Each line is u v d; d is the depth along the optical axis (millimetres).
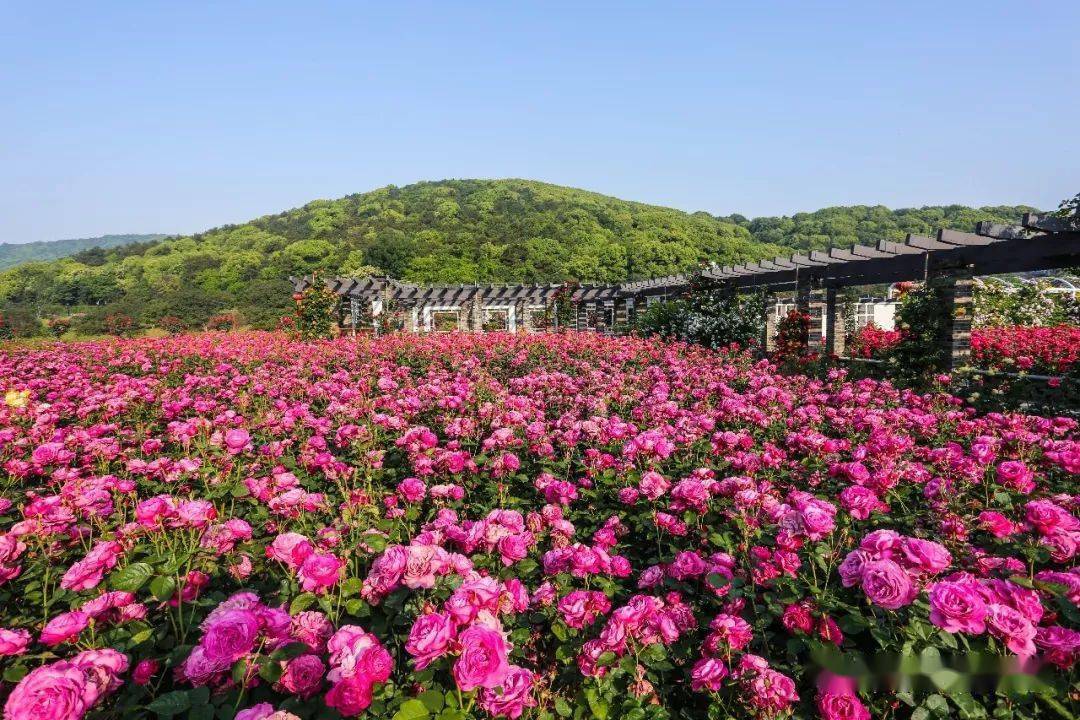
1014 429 3650
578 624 1736
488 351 10172
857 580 1548
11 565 2096
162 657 1721
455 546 2357
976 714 1467
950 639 1499
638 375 7160
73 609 1963
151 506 2129
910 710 1627
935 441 3949
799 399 5277
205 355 10156
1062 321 12422
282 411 4977
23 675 1611
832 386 6188
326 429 4023
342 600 1807
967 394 6207
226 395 6359
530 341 10969
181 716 1552
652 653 1745
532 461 3643
